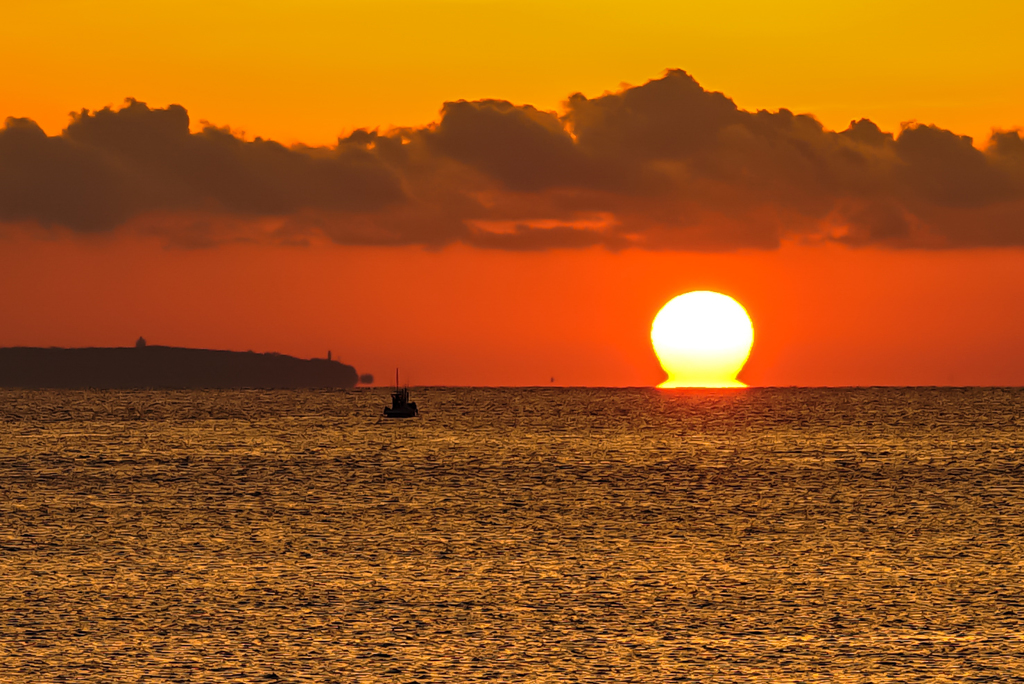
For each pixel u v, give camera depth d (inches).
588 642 3467.0
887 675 3129.9
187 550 4970.5
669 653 3348.9
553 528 5644.7
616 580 4343.0
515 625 3656.5
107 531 5477.4
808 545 5137.8
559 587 4215.1
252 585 4222.4
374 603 3944.4
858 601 3978.8
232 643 3422.7
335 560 4749.0
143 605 3880.4
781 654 3331.7
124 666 3179.1
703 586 4227.4
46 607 3841.0
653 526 5708.7
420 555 4879.4
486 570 4542.3
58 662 3208.7
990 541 5231.3
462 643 3449.8
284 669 3176.7
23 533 5403.5
